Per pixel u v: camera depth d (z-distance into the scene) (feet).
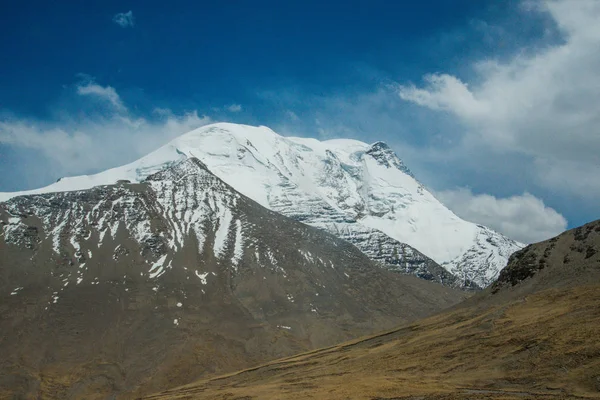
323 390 354.74
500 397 279.90
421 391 314.76
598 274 405.59
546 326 348.79
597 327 321.93
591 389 274.77
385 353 429.79
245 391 410.52
